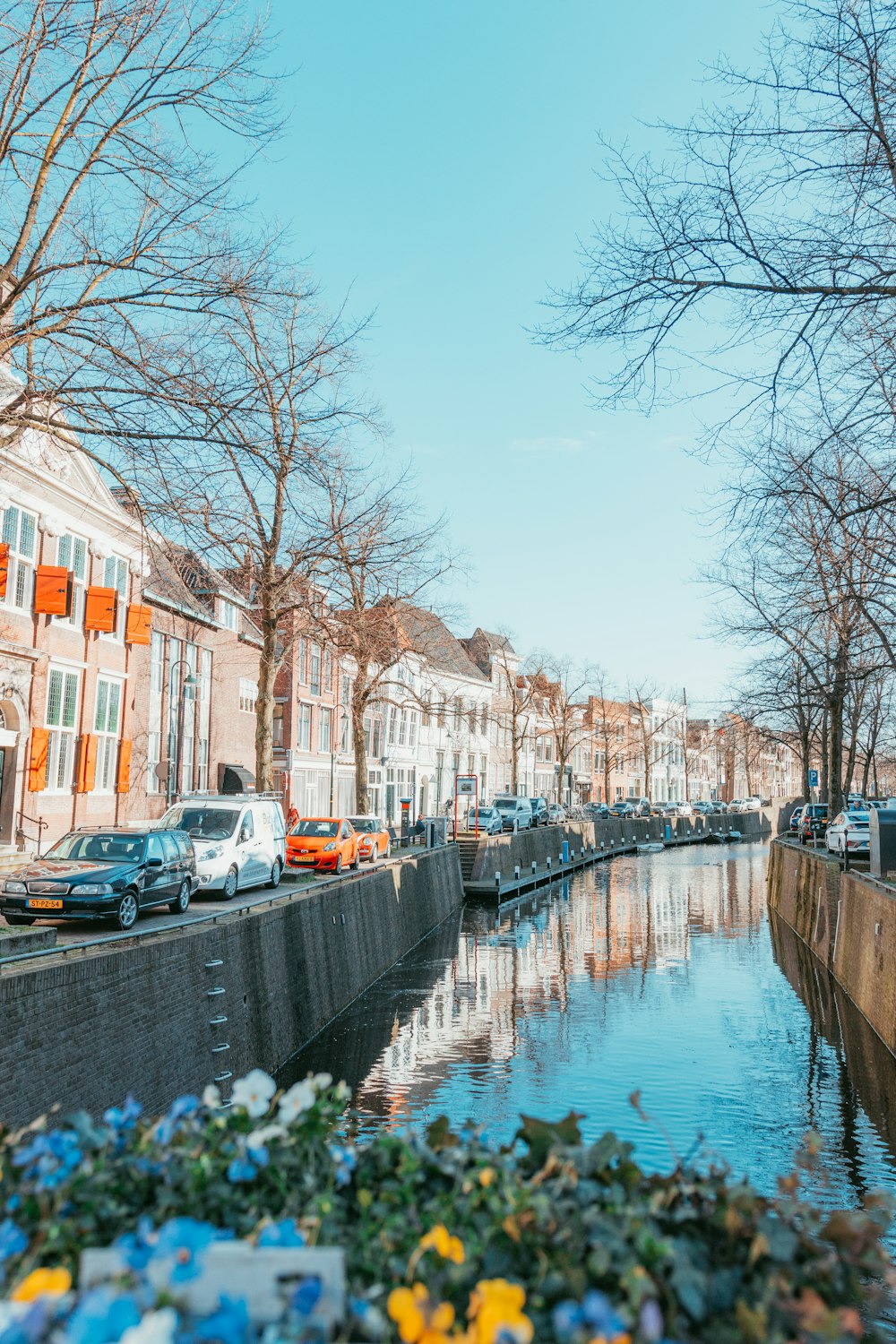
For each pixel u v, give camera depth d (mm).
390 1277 2617
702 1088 14391
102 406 10484
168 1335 1981
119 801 27375
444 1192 3082
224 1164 3078
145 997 10641
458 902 37938
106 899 13445
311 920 17953
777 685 27156
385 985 22484
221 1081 12578
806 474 11156
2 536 21562
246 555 21125
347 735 48906
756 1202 2912
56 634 23969
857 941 19656
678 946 28219
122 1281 2232
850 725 37688
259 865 20219
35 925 13969
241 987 13797
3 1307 2086
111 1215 2832
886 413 10141
